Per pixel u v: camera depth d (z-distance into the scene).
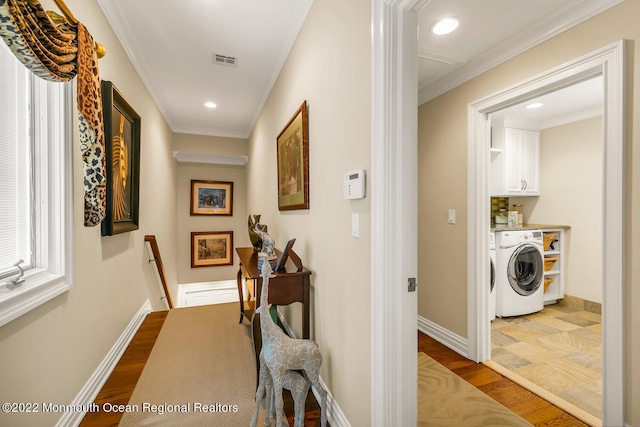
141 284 2.76
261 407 1.56
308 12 1.85
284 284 1.75
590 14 1.47
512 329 2.73
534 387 1.80
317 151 1.71
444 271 2.41
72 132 1.37
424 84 2.51
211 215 5.31
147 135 2.99
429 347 2.35
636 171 1.31
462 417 1.54
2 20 0.78
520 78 1.83
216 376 1.83
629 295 1.32
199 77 2.98
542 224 3.62
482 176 2.14
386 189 1.02
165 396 1.63
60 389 1.28
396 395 1.04
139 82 2.67
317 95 1.70
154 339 2.36
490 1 1.52
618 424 1.33
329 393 1.53
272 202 3.06
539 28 1.70
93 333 1.63
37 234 1.21
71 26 1.18
